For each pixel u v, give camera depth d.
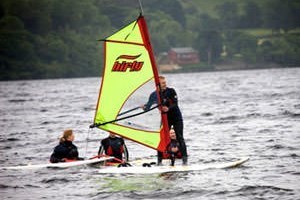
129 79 67.06
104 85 67.19
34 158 87.38
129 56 66.69
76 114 175.75
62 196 58.69
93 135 116.94
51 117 167.62
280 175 65.31
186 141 100.69
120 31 66.50
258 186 59.56
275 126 117.62
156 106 66.75
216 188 59.38
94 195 58.34
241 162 71.19
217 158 79.44
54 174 70.25
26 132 126.81
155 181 63.28
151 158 81.50
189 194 57.44
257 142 94.50
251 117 140.00
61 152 77.06
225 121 134.38
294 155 79.19
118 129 67.44
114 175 67.31
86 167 73.69
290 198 54.81
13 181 67.19
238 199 55.25
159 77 67.69
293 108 158.25
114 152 75.94
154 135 67.19
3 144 106.38
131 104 67.19
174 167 69.12
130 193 58.47
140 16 66.19
